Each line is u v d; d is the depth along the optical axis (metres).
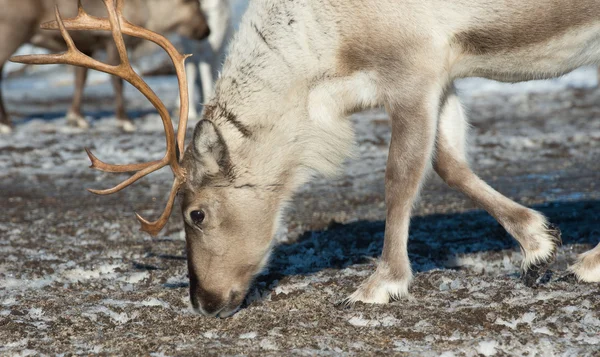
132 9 27.23
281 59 9.83
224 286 9.73
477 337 8.39
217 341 8.66
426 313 9.12
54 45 26.72
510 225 9.91
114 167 9.28
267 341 8.49
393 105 9.70
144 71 48.44
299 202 17.12
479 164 20.95
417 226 14.10
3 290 11.05
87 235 14.66
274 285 10.70
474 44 9.69
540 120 27.95
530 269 9.78
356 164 21.45
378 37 9.59
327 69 9.84
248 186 9.77
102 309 9.95
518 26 9.54
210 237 9.70
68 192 19.11
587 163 20.31
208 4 29.52
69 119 29.44
